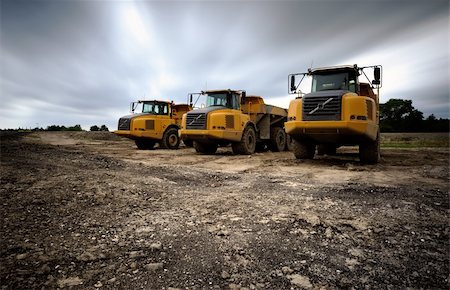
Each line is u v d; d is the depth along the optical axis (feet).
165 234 8.07
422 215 9.71
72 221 8.68
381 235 8.11
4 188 10.99
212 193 13.05
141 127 43.14
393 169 20.62
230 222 9.12
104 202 10.68
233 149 35.12
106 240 7.52
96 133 81.30
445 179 16.43
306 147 27.02
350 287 5.65
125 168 18.04
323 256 6.91
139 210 10.15
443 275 6.08
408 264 6.54
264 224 8.95
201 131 32.63
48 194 10.77
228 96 35.12
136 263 6.38
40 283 5.48
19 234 7.47
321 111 21.77
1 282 5.41
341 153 38.58
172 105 48.14
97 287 5.47
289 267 6.39
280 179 16.69
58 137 72.54
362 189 13.58
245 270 6.24
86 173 14.71
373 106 22.89
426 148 47.93
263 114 38.65
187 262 6.53
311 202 11.38
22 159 17.46
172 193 12.76
